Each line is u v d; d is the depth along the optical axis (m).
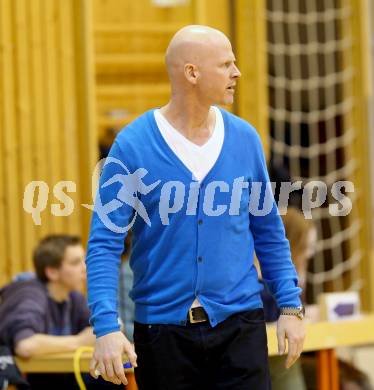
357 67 20.61
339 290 20.77
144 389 8.36
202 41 8.17
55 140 17.31
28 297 13.21
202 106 8.23
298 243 13.79
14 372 12.19
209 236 8.16
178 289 8.16
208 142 8.26
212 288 8.18
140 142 8.22
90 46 17.34
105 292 8.05
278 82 20.42
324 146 20.92
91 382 13.15
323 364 13.48
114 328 7.99
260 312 8.46
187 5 19.78
